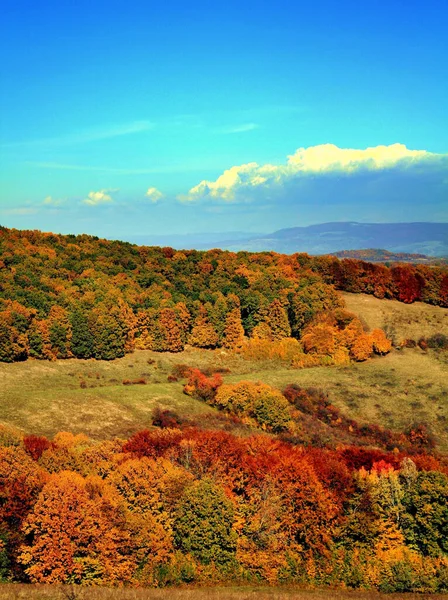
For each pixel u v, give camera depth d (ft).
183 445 185.26
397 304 431.84
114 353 340.18
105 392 269.23
